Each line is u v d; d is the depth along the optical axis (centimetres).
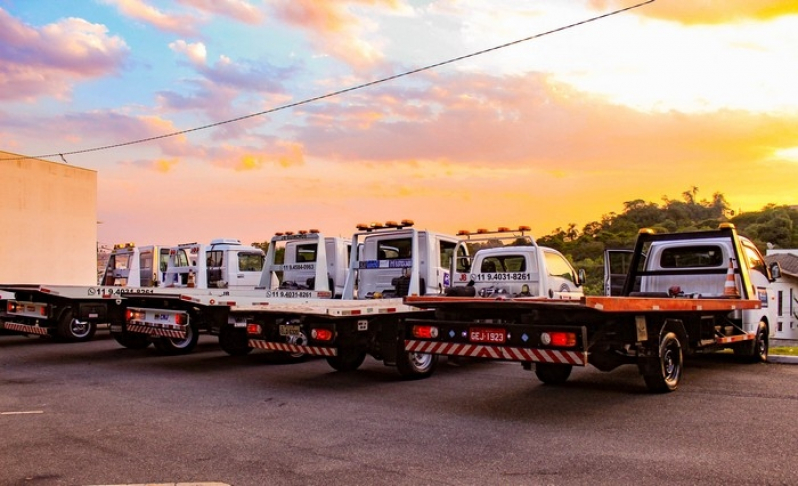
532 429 567
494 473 439
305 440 531
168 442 525
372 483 419
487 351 662
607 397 718
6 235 2194
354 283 1185
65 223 2408
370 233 1197
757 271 1041
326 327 795
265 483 420
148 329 1034
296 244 1395
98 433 556
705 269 991
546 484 416
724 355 1100
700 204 5841
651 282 1055
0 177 2181
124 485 416
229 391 770
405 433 554
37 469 452
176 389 784
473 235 1105
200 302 971
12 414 637
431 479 427
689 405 668
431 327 707
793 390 754
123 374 910
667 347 736
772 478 426
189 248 1597
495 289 1032
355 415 630
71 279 2419
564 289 1066
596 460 470
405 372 844
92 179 2531
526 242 1034
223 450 500
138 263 1616
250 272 1675
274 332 845
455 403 690
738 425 577
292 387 799
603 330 657
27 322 1307
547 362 620
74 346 1276
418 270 1120
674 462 463
